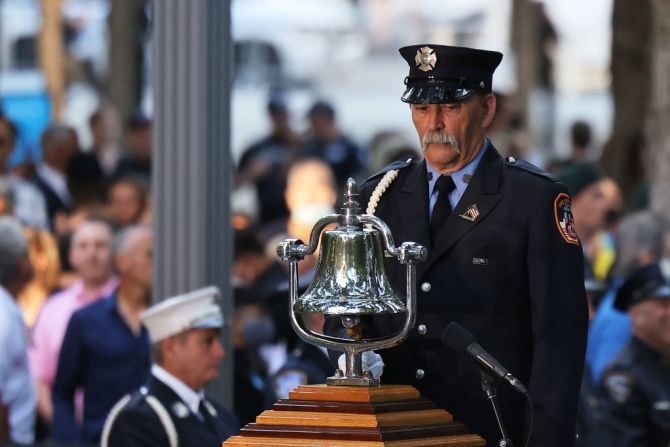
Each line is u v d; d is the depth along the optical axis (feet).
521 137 105.50
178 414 43.60
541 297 32.35
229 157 45.73
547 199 32.78
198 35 44.47
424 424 30.04
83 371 57.77
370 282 30.63
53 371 63.93
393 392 30.27
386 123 154.81
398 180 34.24
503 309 32.73
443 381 32.76
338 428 29.22
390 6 160.15
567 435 32.07
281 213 104.94
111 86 149.89
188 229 44.75
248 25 155.84
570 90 161.99
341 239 30.73
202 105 44.55
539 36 156.87
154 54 44.78
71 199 87.56
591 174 80.02
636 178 94.22
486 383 31.30
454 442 29.86
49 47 147.43
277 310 53.06
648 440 53.01
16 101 130.52
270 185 105.50
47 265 67.97
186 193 44.73
